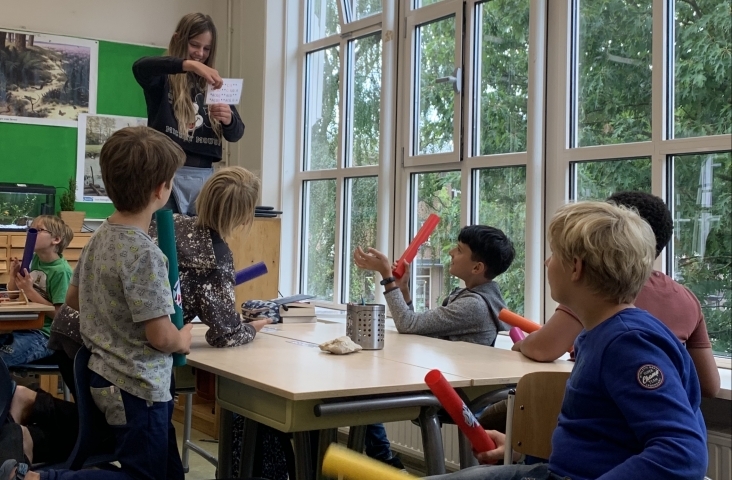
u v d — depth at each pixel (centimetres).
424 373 184
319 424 166
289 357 204
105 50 497
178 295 177
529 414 165
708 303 262
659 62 276
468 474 140
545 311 315
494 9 347
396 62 398
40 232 339
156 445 168
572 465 126
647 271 131
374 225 416
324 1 463
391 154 398
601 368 124
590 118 305
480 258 263
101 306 169
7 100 471
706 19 264
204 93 296
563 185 311
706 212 264
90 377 168
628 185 290
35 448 185
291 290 474
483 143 352
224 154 509
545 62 319
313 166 470
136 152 170
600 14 302
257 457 259
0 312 286
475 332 258
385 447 289
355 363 197
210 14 525
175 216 224
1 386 172
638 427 116
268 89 471
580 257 130
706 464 113
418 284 384
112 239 169
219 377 192
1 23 470
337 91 449
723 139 256
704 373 192
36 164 479
